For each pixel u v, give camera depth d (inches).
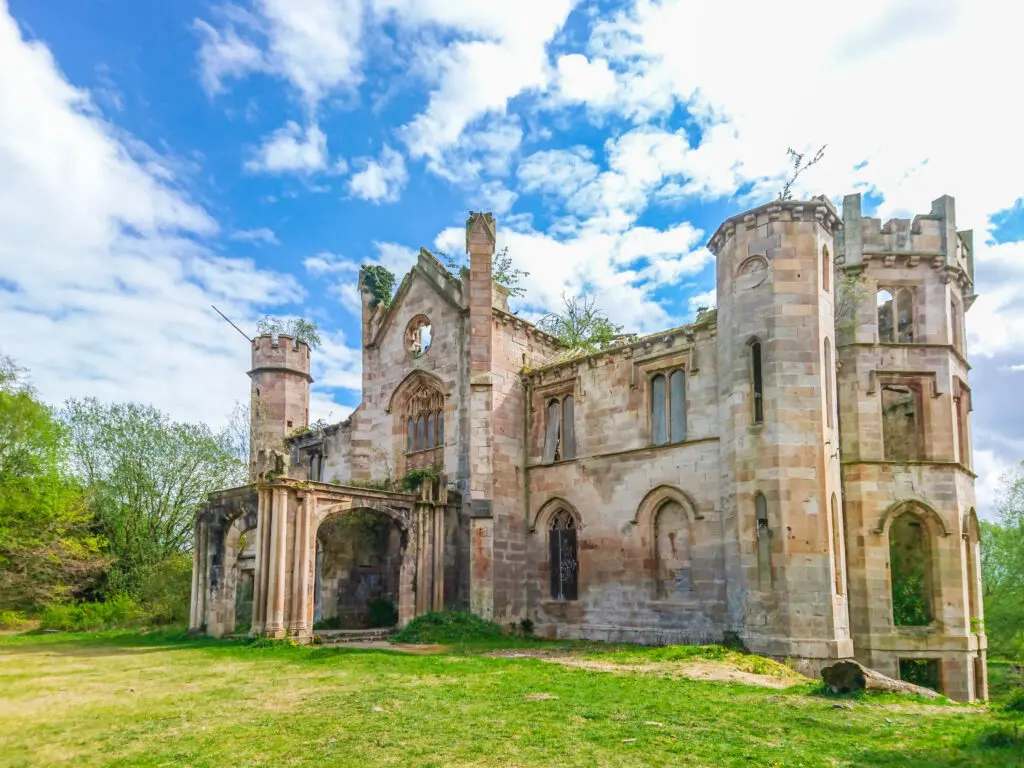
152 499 1931.6
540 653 943.0
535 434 1321.4
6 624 1681.8
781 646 874.1
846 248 1114.7
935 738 468.4
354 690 639.8
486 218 1339.8
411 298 1435.8
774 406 938.1
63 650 1088.2
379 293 1540.4
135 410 1972.2
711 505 1043.9
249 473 1802.4
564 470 1258.0
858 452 1051.9
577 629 1185.4
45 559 1641.2
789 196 1017.5
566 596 1231.5
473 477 1232.2
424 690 636.7
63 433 1784.0
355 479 1446.9
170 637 1209.4
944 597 1011.9
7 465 1681.8
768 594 904.9
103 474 1932.8
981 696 1035.3
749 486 943.0
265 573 1042.7
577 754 423.5
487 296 1300.4
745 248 1002.7
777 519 908.0
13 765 418.9
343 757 421.1
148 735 484.1
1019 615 1365.7
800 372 941.2
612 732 473.4
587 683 673.6
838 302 1104.8
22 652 1068.5
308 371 1899.6
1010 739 436.5
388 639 1101.1
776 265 970.7
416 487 1262.3
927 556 1044.5
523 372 1353.3
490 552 1212.5
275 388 1831.9
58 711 571.5
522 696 605.0
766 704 579.8
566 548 1247.5
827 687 641.0
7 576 1601.9
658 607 1087.6
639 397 1171.9
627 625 1122.0
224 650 970.1
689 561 1074.7
